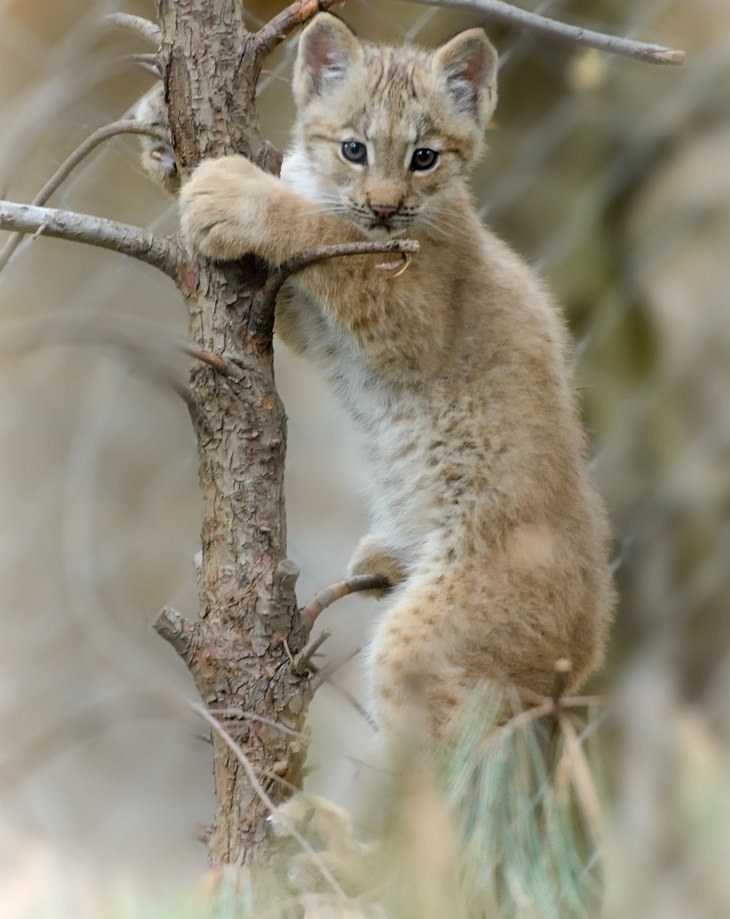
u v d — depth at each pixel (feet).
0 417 29.09
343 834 19.43
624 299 38.09
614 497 37.09
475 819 15.85
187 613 30.19
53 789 25.88
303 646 20.62
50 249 27.91
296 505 33.81
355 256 25.46
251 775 16.40
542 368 27.04
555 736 20.16
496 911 15.47
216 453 20.43
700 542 37.22
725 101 38.78
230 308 20.89
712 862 16.19
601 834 16.51
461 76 27.14
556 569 26.20
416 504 27.30
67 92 20.53
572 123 37.22
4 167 20.39
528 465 26.50
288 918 16.97
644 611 36.35
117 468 30.30
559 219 37.17
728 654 36.22
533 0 34.55
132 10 26.81
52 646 27.76
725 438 37.83
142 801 27.17
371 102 25.98
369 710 25.44
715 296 38.29
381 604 27.91
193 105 21.65
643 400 37.78
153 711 21.15
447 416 26.89
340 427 29.14
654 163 38.91
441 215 26.66
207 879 16.37
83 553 16.30
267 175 24.57
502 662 25.84
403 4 33.35
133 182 28.09
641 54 21.61
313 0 21.26
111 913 13.92
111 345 18.94
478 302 26.96
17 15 25.96
